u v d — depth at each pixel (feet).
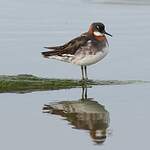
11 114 59.57
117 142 51.65
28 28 90.02
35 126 56.03
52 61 76.84
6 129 55.26
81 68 70.28
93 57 69.15
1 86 68.13
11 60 76.48
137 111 59.93
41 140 52.39
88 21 93.86
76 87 69.26
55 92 67.41
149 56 77.36
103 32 69.97
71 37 85.51
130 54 78.38
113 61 76.23
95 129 55.06
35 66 74.69
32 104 62.90
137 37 85.15
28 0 107.96
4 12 99.35
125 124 56.24
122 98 64.49
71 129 55.16
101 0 107.45
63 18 95.76
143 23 92.32
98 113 59.77
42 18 95.81
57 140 52.31
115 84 69.46
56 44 82.23
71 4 105.29
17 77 69.97
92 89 68.33
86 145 51.06
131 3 105.19
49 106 62.08
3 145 51.26
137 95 65.26
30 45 82.07
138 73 72.08
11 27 90.58
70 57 69.87
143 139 52.21
